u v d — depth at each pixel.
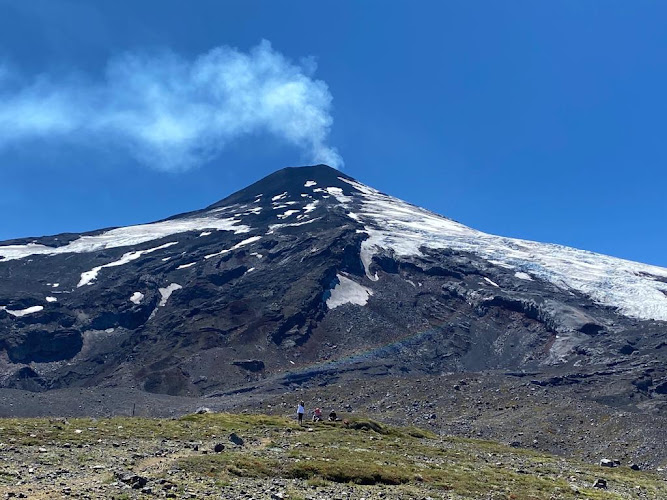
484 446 83.44
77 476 36.06
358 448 59.31
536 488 50.25
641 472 82.12
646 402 158.88
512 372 198.38
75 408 152.25
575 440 119.25
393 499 38.72
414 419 135.50
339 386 162.25
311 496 36.53
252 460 44.88
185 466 41.41
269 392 188.38
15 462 38.81
